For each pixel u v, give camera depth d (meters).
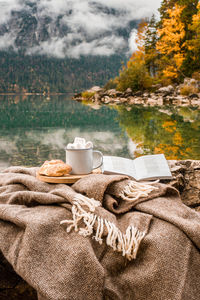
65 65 177.62
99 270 0.92
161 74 30.11
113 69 181.25
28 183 1.29
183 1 26.31
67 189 1.20
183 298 0.93
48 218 1.02
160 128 9.38
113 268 1.02
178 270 0.97
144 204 1.21
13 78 159.00
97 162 1.52
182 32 25.08
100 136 8.42
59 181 1.29
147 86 27.94
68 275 0.89
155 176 1.50
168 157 5.71
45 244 0.96
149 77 28.22
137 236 1.02
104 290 0.96
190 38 26.62
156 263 0.96
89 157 1.39
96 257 0.98
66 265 0.92
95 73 176.12
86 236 0.99
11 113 16.33
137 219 1.09
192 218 1.19
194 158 5.58
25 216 1.03
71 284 0.88
